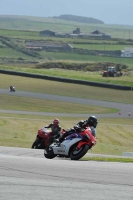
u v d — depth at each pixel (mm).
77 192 20203
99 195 19734
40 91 189625
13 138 74812
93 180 23703
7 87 199750
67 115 131500
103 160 36875
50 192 20016
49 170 26344
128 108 153000
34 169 26469
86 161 32375
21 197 18797
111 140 92062
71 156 35594
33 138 83250
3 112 130250
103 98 175375
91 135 35375
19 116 122875
